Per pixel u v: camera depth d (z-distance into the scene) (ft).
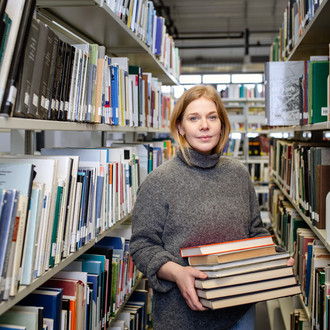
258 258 3.80
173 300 4.04
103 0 4.99
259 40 35.58
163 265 3.87
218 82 36.04
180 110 4.17
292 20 8.51
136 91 7.21
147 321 7.97
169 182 4.09
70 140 9.91
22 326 3.16
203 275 3.61
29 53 3.21
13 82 2.85
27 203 3.06
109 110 5.55
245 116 19.38
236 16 28.86
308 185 6.23
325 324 4.74
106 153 5.31
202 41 35.55
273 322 9.26
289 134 17.56
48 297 3.56
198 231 4.00
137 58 9.03
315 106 5.90
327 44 7.55
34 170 3.50
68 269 4.92
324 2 4.84
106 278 5.20
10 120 2.89
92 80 4.83
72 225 4.12
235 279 3.67
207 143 4.09
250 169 20.34
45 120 3.57
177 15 28.66
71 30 6.24
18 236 2.94
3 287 2.79
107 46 7.79
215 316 3.98
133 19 6.84
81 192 4.30
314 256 5.65
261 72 34.68
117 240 6.18
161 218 4.09
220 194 4.14
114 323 6.02
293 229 8.11
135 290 7.52
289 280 3.92
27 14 2.98
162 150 9.78
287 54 9.67
